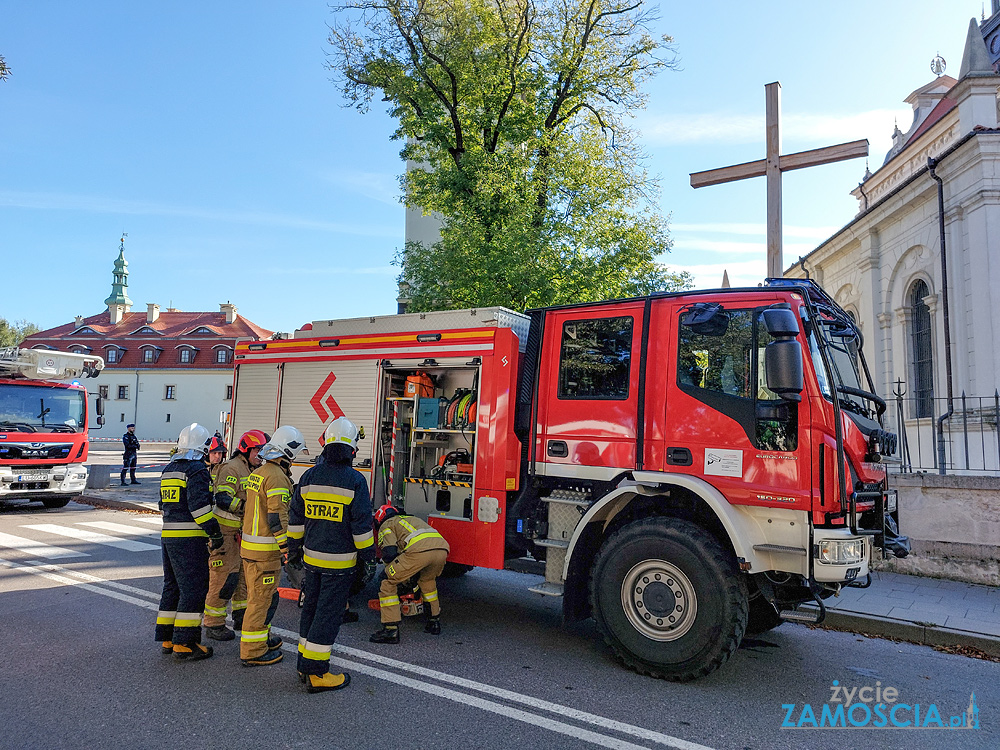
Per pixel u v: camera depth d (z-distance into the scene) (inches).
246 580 193.2
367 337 288.4
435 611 231.8
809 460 185.2
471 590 304.8
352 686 178.5
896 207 565.0
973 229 476.1
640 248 569.6
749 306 202.4
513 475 242.1
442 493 261.7
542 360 240.2
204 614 218.1
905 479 332.5
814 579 180.2
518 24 614.5
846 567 178.7
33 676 180.9
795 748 150.3
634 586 198.5
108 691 170.9
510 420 242.8
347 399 289.0
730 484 194.9
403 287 569.6
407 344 274.1
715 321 201.6
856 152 352.8
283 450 190.1
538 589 216.1
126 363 2265.0
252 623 190.1
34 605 253.1
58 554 355.3
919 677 205.0
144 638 215.0
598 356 228.2
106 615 240.1
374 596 284.8
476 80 600.1
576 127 643.5
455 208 588.4
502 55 601.9
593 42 627.5
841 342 218.4
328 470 178.1
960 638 236.7
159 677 181.3
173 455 197.6
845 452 186.9
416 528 224.1
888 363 585.6
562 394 233.0
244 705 163.6
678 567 189.3
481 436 246.2
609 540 204.2
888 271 594.2
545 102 618.8
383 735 148.9
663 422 209.5
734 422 197.6
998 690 195.6
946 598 284.7
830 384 187.5
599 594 203.5
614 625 198.8
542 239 532.7
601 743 148.6
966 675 209.0
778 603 195.5
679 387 208.7
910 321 564.7
